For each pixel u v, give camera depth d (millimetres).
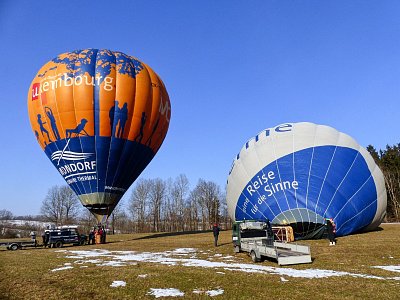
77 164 27531
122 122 27766
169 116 32156
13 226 91250
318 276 11094
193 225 79875
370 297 8625
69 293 9664
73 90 27094
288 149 24750
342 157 24375
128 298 9117
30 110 28672
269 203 23188
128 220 87438
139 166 30000
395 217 62000
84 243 31016
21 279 11805
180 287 10086
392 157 74625
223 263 14461
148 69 30609
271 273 11805
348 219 22609
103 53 29109
